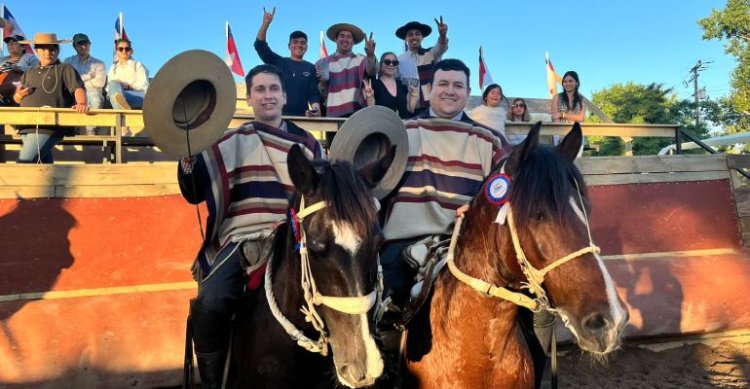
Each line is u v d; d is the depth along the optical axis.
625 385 4.65
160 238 4.51
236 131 3.13
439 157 3.25
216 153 2.99
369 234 2.17
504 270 2.32
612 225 5.39
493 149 3.29
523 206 2.13
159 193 4.60
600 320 1.96
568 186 2.11
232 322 2.84
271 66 3.30
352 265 2.14
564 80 7.85
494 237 2.31
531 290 2.24
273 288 2.60
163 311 4.27
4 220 4.18
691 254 5.48
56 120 5.07
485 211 2.38
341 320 2.18
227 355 2.79
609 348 1.94
